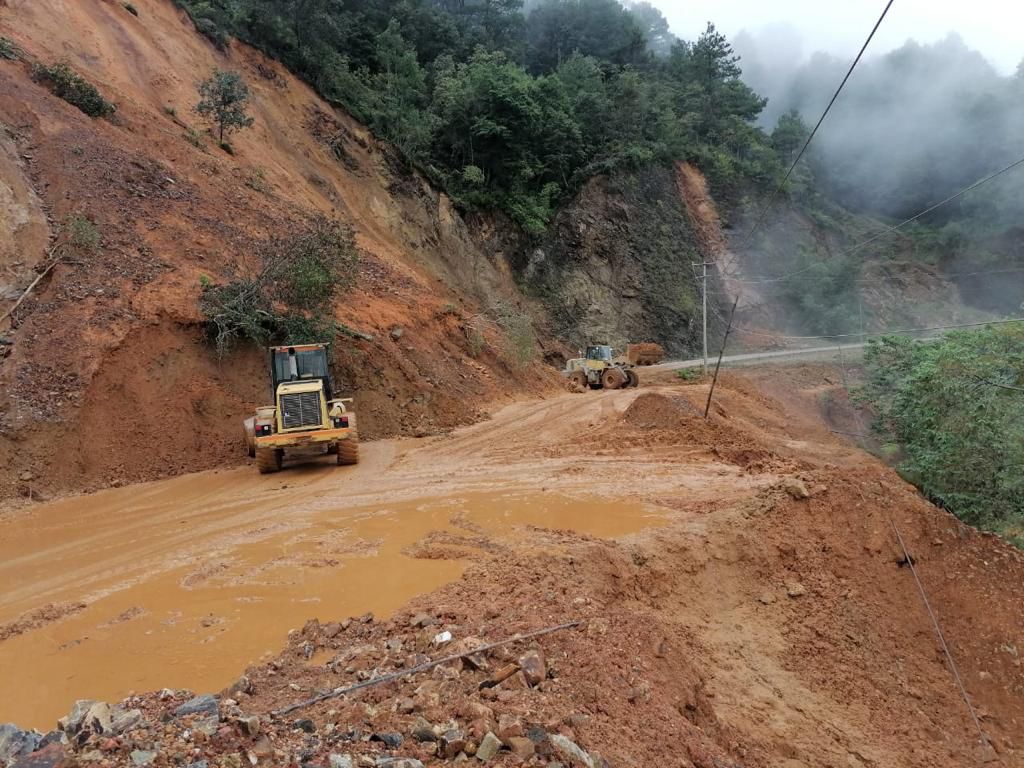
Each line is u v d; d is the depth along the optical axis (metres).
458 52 52.91
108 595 7.79
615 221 49.62
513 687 4.72
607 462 15.20
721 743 5.75
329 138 35.84
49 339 14.78
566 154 49.62
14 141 18.75
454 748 3.80
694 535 9.09
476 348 25.84
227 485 13.52
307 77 37.72
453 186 43.81
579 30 69.81
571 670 5.11
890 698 7.73
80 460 13.47
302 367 15.45
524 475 13.95
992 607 8.87
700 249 54.09
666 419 18.38
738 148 64.88
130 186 19.94
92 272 16.58
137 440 14.45
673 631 7.30
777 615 8.49
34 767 3.31
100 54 26.66
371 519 10.72
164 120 25.70
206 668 5.89
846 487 10.12
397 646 5.57
